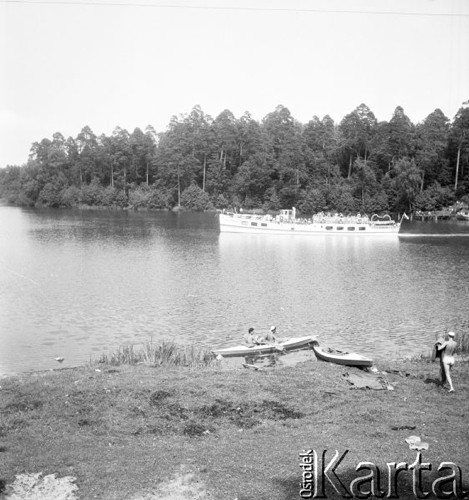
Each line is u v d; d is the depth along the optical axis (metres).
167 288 54.66
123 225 129.25
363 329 39.66
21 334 37.62
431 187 156.50
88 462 16.06
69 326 39.81
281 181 170.12
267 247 91.19
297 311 45.09
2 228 119.94
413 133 166.12
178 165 182.88
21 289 53.69
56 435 18.14
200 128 193.25
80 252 82.06
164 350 29.34
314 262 74.50
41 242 94.62
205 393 21.59
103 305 46.81
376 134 169.00
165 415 19.75
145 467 15.69
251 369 25.64
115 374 24.34
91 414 19.81
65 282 57.62
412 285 57.44
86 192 195.00
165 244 93.25
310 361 27.06
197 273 64.31
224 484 14.74
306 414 19.94
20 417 19.58
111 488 14.62
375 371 25.09
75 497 14.27
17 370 29.92
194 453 16.66
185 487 14.64
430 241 101.81
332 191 159.12
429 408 20.39
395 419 19.27
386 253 84.44
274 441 17.55
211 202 179.00
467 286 56.81
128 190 198.12
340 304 47.91
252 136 185.38
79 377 23.83
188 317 42.75
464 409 20.23
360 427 18.62
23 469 15.68
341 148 171.88
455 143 162.25
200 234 110.38
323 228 110.31
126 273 63.72
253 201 172.00
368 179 155.88
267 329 39.38
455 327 40.19
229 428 18.86
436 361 27.25
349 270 67.62
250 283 58.06
